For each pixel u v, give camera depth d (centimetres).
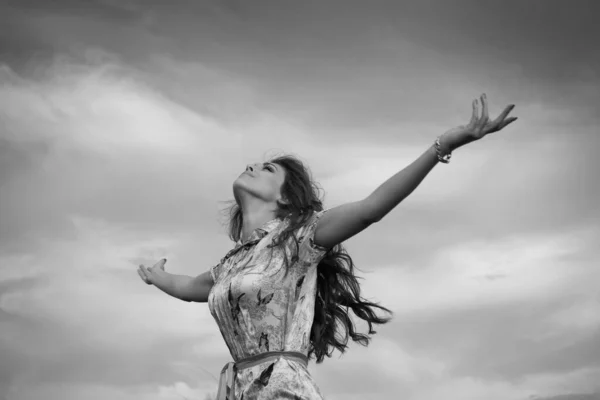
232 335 264
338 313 298
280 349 259
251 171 292
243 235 289
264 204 288
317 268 293
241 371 261
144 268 338
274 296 262
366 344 301
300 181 289
